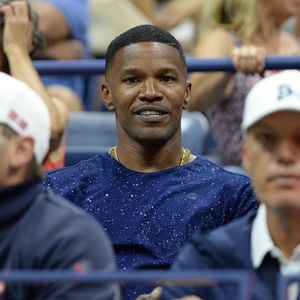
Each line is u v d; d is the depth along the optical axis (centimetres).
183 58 969
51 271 706
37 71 1200
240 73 1226
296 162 716
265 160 721
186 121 1403
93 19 1681
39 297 711
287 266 730
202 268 757
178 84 959
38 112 754
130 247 922
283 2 1341
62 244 729
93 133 1394
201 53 1323
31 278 645
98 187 952
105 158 970
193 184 945
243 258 748
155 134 948
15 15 1143
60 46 1531
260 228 745
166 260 915
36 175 750
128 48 962
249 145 733
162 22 1753
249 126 730
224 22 1348
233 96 1291
